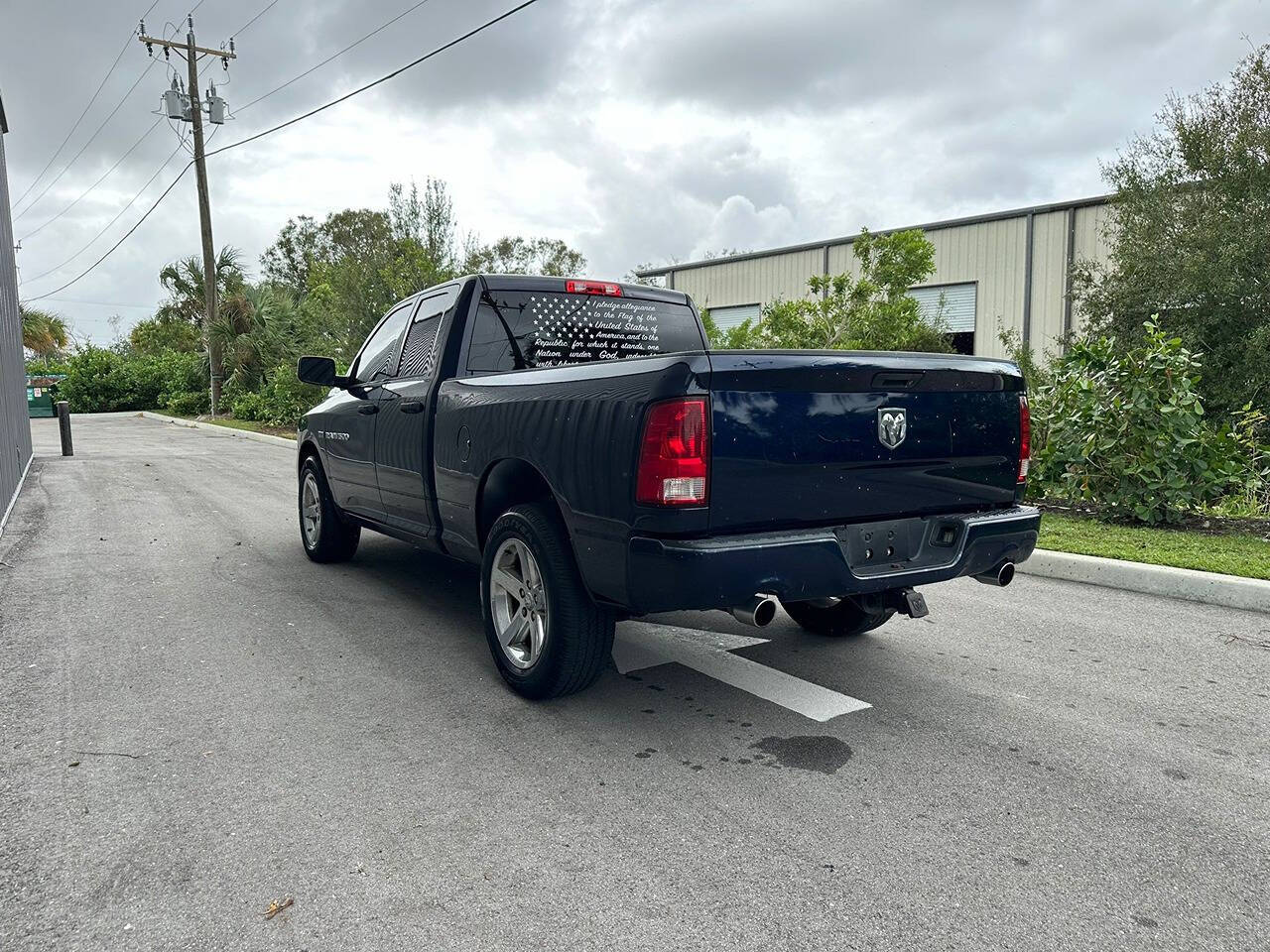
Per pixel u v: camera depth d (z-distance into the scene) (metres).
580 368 3.56
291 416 23.31
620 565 3.27
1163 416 7.46
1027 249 24.03
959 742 3.46
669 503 3.06
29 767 3.23
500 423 3.93
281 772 3.19
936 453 3.67
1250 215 16.27
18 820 2.84
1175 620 5.18
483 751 3.38
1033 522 3.94
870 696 3.97
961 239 25.59
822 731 3.57
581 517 3.44
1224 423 7.55
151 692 4.00
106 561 6.88
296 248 55.47
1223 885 2.47
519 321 4.79
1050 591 5.90
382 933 2.26
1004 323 24.72
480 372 4.64
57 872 2.54
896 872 2.54
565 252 44.91
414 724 3.64
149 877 2.52
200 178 28.12
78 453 16.98
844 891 2.45
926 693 4.00
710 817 2.86
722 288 32.59
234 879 2.51
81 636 4.88
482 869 2.56
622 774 3.18
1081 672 4.28
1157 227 17.30
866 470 3.47
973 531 3.72
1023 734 3.54
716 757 3.33
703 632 4.99
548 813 2.89
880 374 3.45
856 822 2.83
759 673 4.28
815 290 16.56
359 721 3.67
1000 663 4.42
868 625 4.69
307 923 2.30
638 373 3.21
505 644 4.01
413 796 3.00
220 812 2.89
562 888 2.46
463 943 2.22
